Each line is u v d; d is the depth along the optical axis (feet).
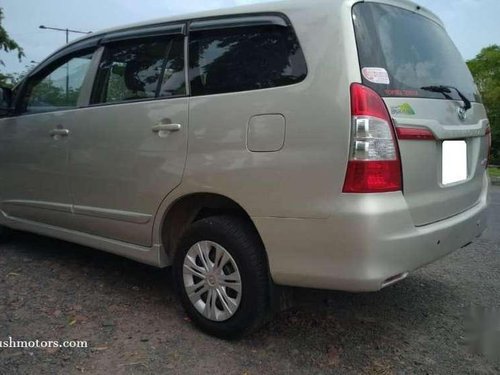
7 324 10.21
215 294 9.80
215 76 9.86
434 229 9.06
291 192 8.62
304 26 8.86
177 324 10.46
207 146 9.64
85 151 12.01
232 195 9.29
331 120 8.26
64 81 13.19
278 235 8.82
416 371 8.84
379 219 8.04
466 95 10.93
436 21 11.37
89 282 12.72
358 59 8.36
